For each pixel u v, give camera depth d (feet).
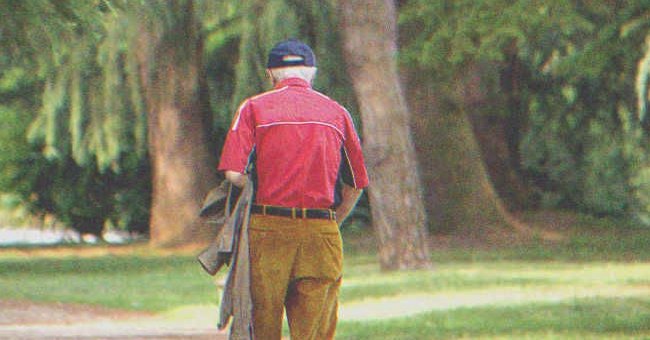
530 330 155.63
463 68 264.93
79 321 190.29
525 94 422.41
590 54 164.14
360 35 275.80
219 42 354.95
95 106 367.66
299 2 345.92
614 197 453.99
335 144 85.87
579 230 394.93
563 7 192.34
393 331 159.12
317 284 85.25
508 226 376.89
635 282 232.94
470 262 304.50
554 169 443.32
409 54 234.17
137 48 358.23
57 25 215.72
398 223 277.85
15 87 399.24
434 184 378.12
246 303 83.71
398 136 277.64
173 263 331.77
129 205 469.98
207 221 87.15
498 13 203.51
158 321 190.19
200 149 392.27
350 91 354.95
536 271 268.00
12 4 210.18
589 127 427.74
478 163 380.37
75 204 468.34
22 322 187.42
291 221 84.74
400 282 241.96
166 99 384.47
